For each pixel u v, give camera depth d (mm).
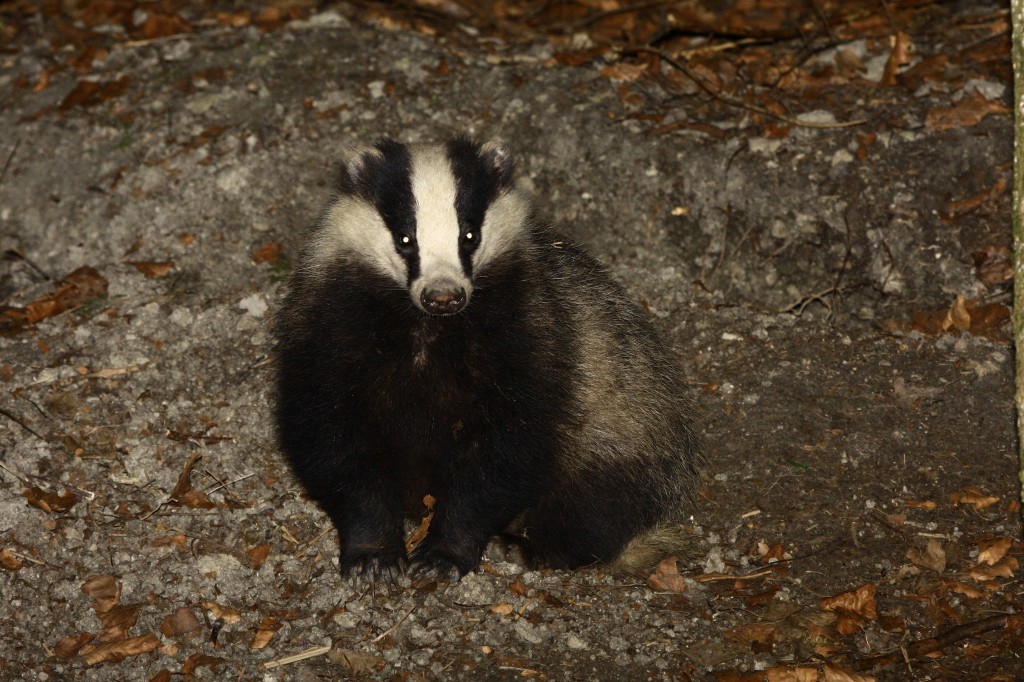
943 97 13539
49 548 8875
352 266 8922
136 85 14234
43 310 11805
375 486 9109
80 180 13219
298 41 14617
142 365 10812
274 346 9578
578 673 8102
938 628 8461
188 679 8016
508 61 14500
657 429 9758
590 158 13062
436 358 8836
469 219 8648
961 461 10211
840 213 12453
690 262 12523
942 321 11672
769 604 8727
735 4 16641
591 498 9477
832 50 14719
